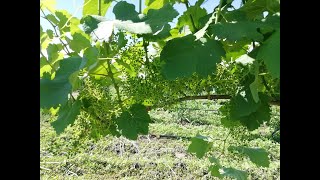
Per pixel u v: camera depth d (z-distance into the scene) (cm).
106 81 201
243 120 219
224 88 198
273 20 157
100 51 176
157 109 206
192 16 205
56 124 170
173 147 972
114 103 192
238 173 251
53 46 194
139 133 192
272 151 928
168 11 160
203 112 1217
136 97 191
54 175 771
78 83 165
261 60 174
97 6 199
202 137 256
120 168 823
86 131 193
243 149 240
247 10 183
